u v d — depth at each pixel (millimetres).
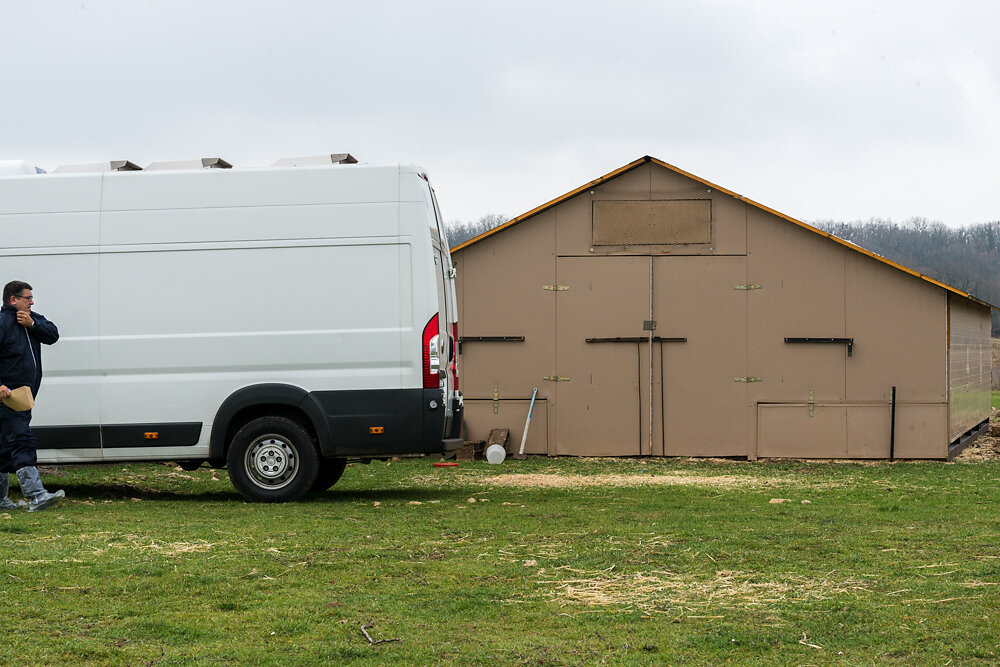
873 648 4645
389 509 9148
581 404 16359
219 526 7840
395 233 9516
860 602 5434
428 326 9453
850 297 15945
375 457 9578
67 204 9672
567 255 16406
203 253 9578
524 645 4691
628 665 4410
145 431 9555
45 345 9609
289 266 9531
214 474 12820
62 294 9633
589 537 7520
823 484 12211
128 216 9625
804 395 16016
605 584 5914
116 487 11062
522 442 16078
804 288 16016
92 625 5000
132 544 6973
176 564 6324
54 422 9602
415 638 4797
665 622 5102
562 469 14336
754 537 7539
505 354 16500
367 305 9484
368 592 5691
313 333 9492
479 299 16531
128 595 5578
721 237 16172
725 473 13852
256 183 9602
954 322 16266
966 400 17766
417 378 9445
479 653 4570
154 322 9570
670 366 16234
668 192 16250
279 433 9547
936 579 6016
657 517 8742
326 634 4871
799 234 16000
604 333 16344
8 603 5363
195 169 9703
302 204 9570
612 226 16328
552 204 16375
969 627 4934
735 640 4750
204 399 9539
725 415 16141
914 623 5027
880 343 15875
